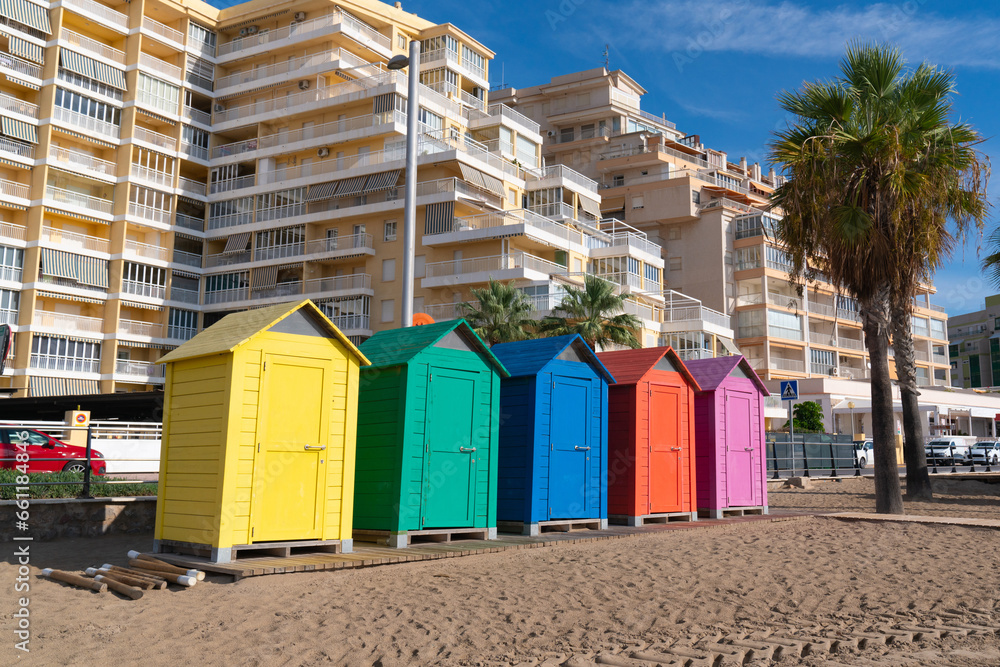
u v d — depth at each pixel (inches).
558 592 305.6
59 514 472.7
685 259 2787.9
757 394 636.7
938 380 3378.4
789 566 362.0
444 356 429.4
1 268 1914.4
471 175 1957.4
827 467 1259.8
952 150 624.7
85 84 2058.3
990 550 408.5
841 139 624.7
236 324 381.1
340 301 2043.6
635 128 3262.8
